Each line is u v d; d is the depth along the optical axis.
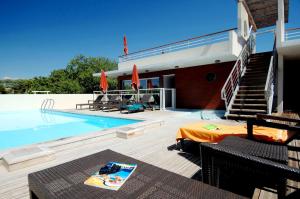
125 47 15.68
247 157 1.48
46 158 3.34
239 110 7.07
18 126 8.45
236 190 2.19
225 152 1.60
